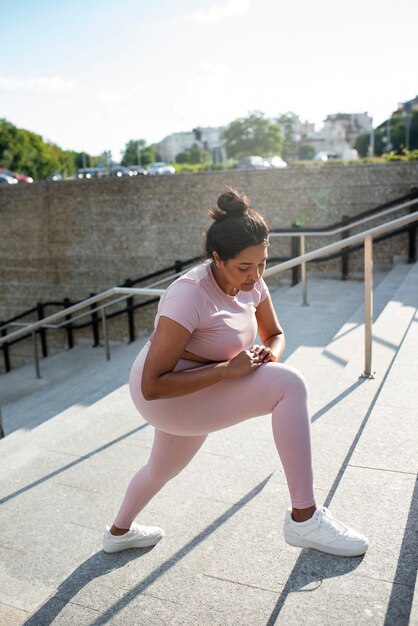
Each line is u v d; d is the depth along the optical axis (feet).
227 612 5.69
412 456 7.85
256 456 9.22
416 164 29.12
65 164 285.84
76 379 21.26
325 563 5.96
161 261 36.06
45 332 40.29
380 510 6.73
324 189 30.89
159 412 5.90
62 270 39.27
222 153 290.35
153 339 5.60
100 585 6.44
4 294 41.75
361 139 250.37
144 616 5.84
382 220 29.14
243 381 5.81
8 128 240.53
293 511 6.04
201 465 9.07
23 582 7.16
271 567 6.27
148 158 303.48
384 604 5.36
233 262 5.36
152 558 6.85
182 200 34.63
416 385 10.14
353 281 28.04
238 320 5.85
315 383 12.12
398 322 15.07
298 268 29.55
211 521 7.41
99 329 38.42
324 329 18.29
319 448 8.59
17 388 27.37
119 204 36.42
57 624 5.90
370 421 8.92
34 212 39.32
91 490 9.30
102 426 11.95
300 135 388.37
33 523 8.45
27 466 10.28
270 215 32.17
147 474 6.68
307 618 5.27
